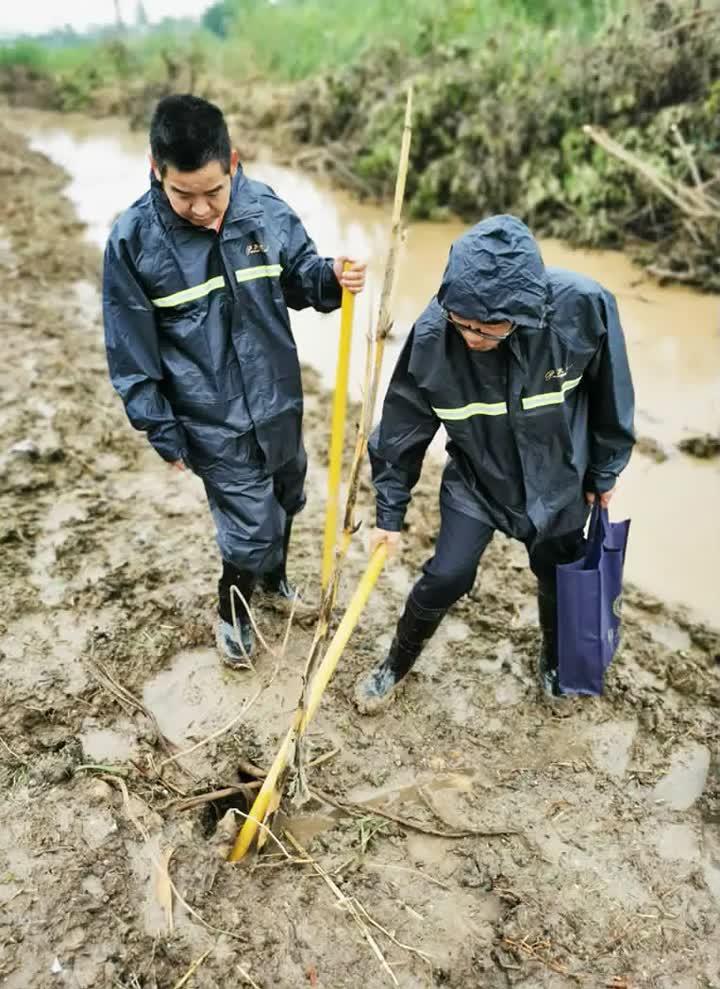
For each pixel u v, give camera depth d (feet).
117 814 8.82
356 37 41.65
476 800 9.45
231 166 8.25
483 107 26.71
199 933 7.86
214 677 11.03
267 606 11.87
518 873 8.68
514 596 12.21
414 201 28.14
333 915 8.20
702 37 24.12
